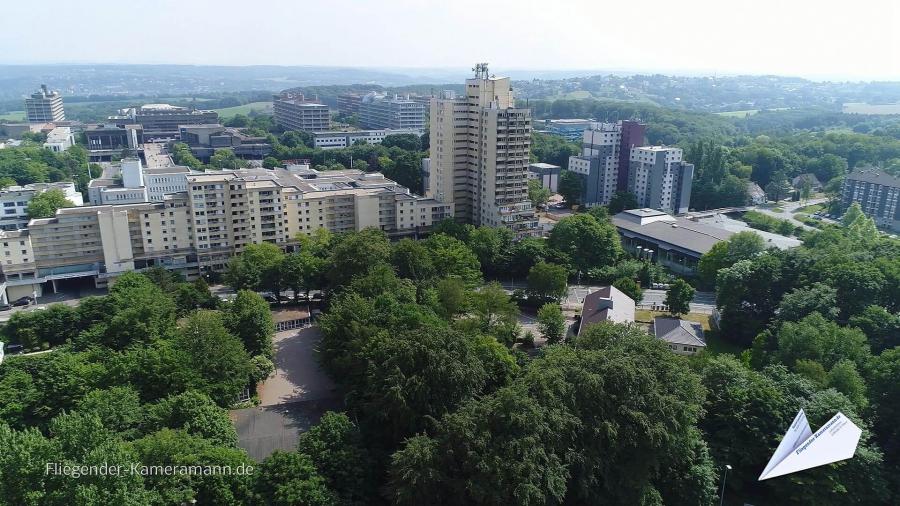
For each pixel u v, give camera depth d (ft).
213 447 359.66
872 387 470.80
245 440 451.12
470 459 343.87
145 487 324.19
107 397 402.72
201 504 336.29
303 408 503.61
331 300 647.56
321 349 547.08
